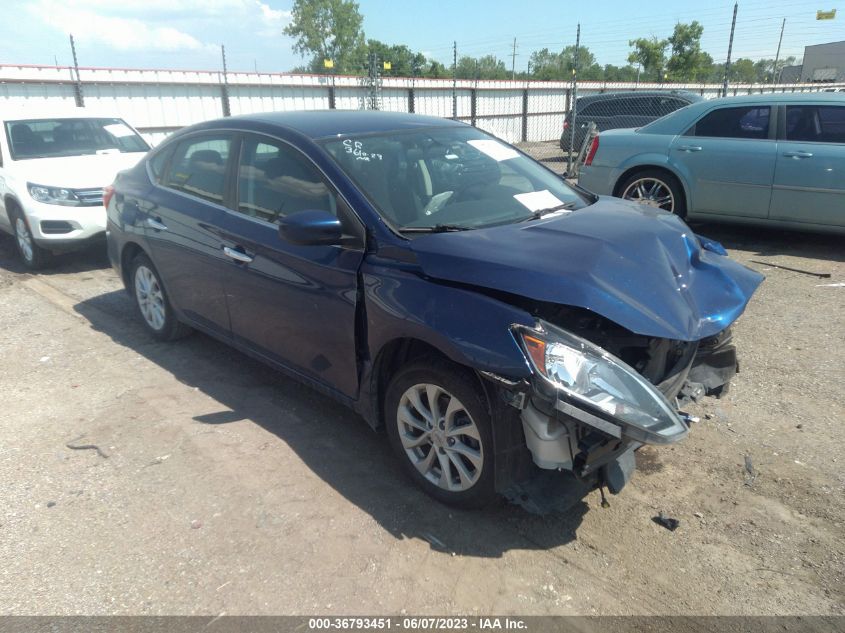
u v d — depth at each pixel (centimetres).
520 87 2391
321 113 420
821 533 289
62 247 707
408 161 366
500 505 312
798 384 425
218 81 1706
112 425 389
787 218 723
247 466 345
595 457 268
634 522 299
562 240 302
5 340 529
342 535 291
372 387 327
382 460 350
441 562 275
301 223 309
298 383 442
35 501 319
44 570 273
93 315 586
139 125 1594
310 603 254
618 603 254
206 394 427
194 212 425
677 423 257
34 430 386
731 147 737
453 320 275
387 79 2017
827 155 684
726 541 286
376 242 315
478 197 359
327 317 338
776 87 2145
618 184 831
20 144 768
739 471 335
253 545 286
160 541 289
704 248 373
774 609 250
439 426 300
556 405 250
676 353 310
